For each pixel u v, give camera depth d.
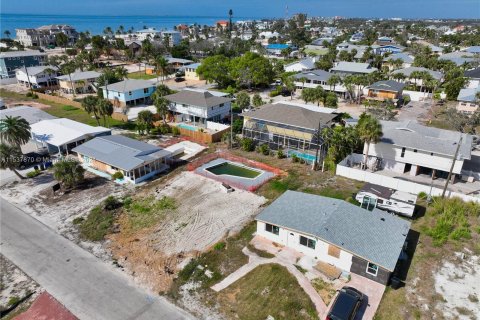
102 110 66.94
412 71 104.06
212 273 31.11
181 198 44.12
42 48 192.88
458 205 40.12
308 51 181.62
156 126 70.06
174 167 53.56
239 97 78.31
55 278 30.73
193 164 53.62
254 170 52.03
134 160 49.00
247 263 32.03
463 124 66.69
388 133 51.31
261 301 27.92
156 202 43.22
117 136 58.62
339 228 32.16
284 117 57.59
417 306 27.30
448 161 46.31
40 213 41.16
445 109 83.56
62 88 104.44
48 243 35.56
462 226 37.03
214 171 51.84
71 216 40.47
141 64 151.75
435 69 116.12
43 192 46.19
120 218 40.00
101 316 26.77
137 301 28.17
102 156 50.97
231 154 57.75
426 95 92.62
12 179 49.91
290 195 38.88
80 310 27.33
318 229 31.86
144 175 49.53
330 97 84.31
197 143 63.12
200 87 110.12
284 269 31.02
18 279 30.73
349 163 52.91
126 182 48.62
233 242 35.09
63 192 46.09
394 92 86.44
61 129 60.44
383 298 28.05
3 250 34.47
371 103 85.94
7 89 106.88
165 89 81.88
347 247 29.94
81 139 58.41
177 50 153.38
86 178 50.00
